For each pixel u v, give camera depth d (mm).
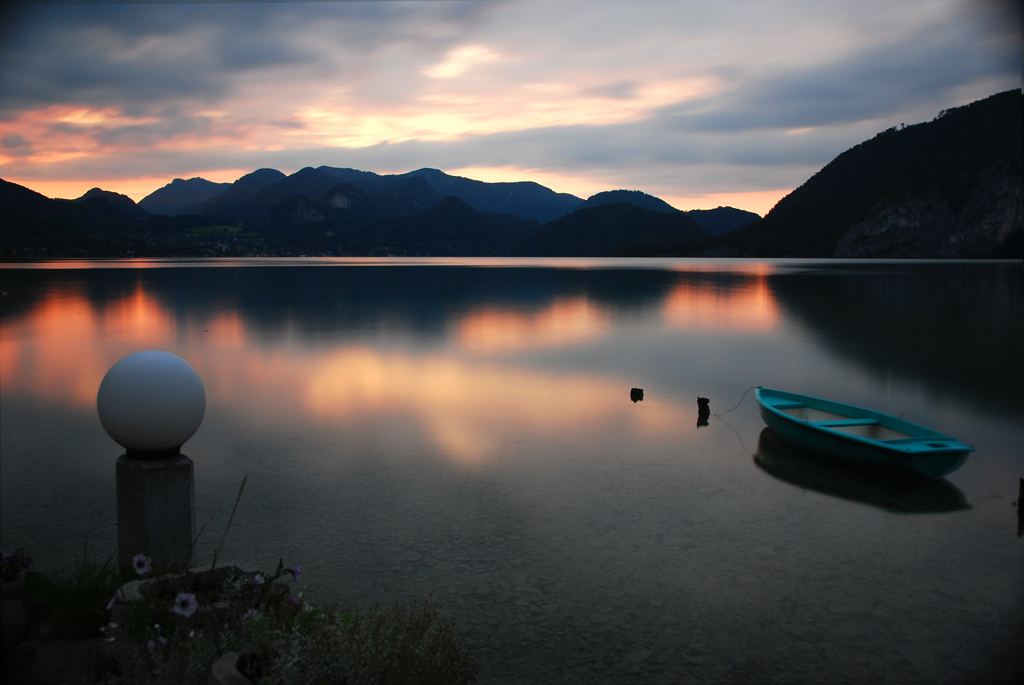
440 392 13781
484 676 4320
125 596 3209
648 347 20828
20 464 8688
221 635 2977
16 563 3436
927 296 46031
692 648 4707
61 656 3354
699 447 9945
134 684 2926
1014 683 4309
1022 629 4992
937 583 5766
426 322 27594
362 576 5715
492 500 7648
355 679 2812
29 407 12055
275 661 2721
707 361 18359
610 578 5758
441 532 6695
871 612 5250
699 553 6305
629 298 42656
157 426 3834
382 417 11578
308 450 9578
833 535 6789
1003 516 7383
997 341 23078
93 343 20969
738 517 7254
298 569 3580
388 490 7930
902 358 19422
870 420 9797
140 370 3842
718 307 36281
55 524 6676
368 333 23844
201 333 23625
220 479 8266
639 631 4922
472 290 51125
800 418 10734
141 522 3861
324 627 2986
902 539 6719
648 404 12875
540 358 18453
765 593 5547
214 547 6258
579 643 4746
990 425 11961
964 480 8664
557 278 73125
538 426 11086
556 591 5516
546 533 6727
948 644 4805
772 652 4691
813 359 18969
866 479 8570
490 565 5973
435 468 8805
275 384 14492
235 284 58125
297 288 52719
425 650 3127
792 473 8758
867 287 56469
